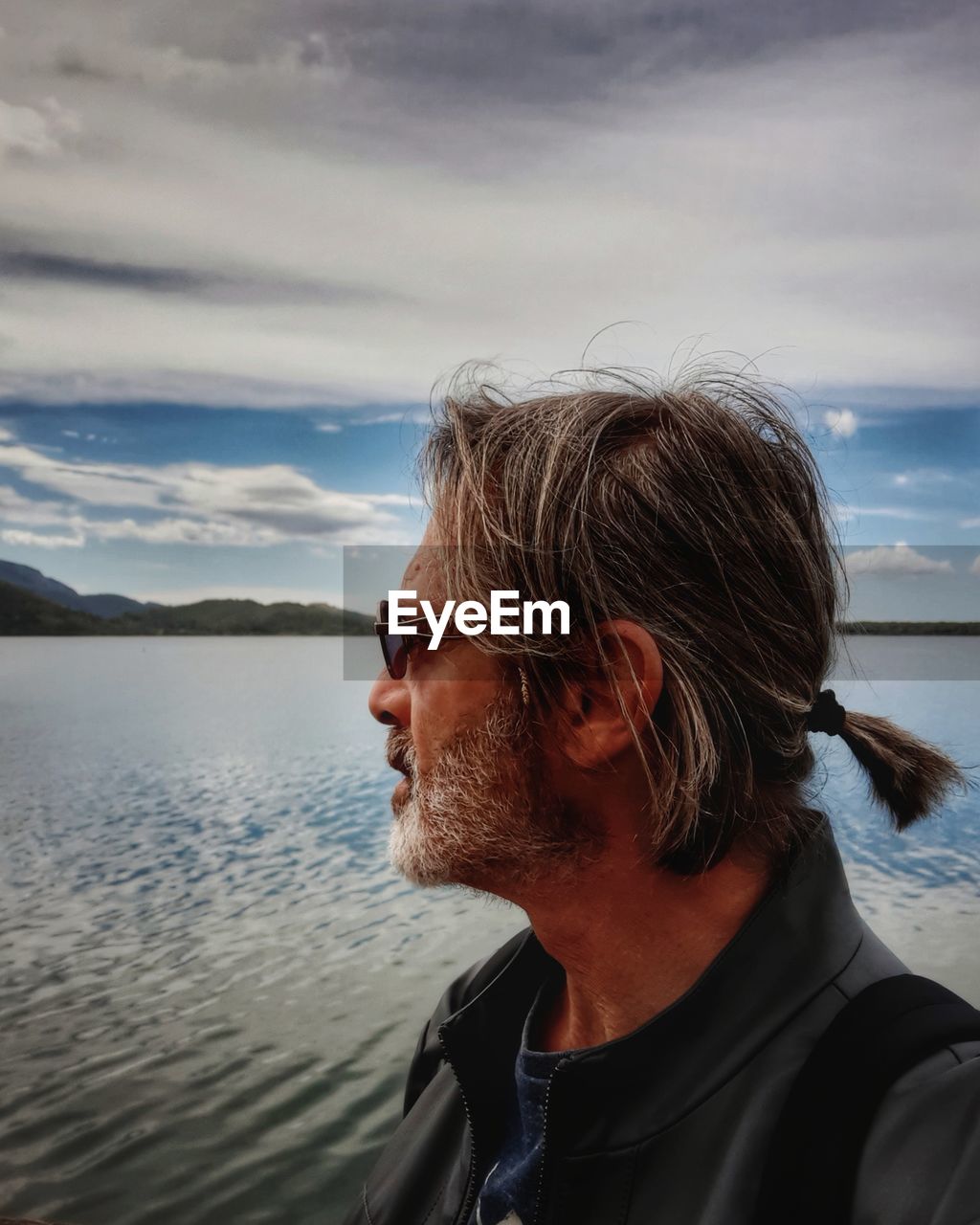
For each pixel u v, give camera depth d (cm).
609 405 70
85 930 1741
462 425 72
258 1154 914
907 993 56
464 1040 84
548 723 66
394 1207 87
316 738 4769
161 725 5353
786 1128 54
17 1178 884
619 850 67
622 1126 62
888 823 72
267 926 1750
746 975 62
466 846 68
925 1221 46
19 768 3797
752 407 72
